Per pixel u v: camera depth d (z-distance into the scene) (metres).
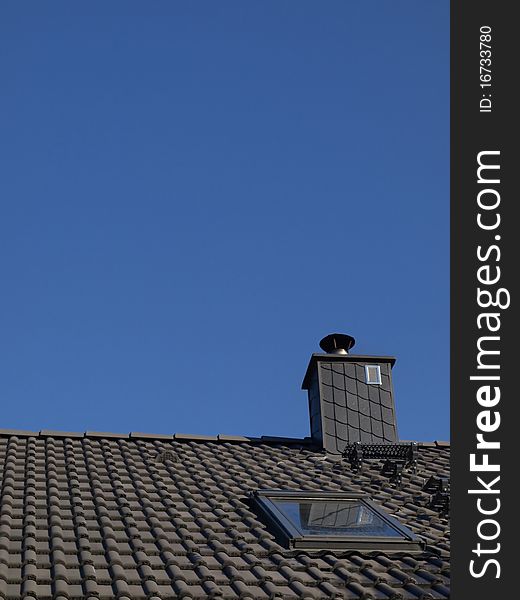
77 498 11.54
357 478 13.84
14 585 8.88
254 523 11.06
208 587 9.17
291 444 16.53
